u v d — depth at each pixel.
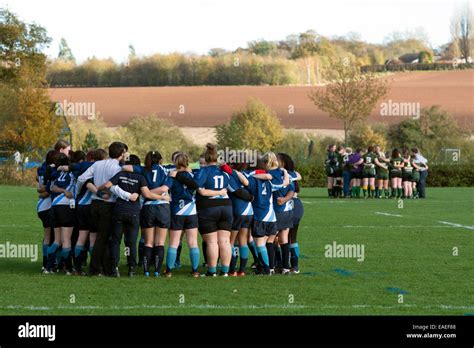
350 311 16.41
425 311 16.48
